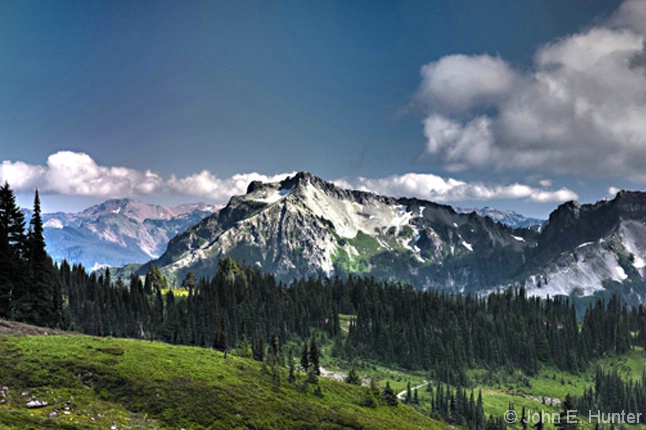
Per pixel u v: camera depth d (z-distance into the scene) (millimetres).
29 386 75500
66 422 64125
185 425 76688
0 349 85188
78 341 96938
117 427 69250
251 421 83750
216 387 90250
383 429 99625
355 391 125062
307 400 102875
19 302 122125
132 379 84438
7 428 57156
